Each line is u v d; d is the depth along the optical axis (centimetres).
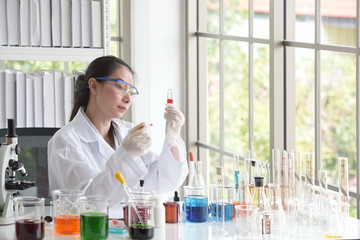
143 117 537
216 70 527
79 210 277
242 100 536
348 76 467
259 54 507
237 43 527
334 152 471
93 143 333
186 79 546
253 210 273
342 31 479
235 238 273
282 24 429
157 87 541
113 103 327
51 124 444
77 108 342
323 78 462
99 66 329
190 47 542
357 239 272
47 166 341
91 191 305
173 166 338
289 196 296
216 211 300
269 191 293
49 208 321
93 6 448
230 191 303
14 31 439
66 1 446
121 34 544
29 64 659
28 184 297
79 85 338
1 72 434
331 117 463
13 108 438
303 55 429
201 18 543
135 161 303
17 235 262
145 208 270
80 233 267
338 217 276
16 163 294
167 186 345
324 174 288
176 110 336
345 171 285
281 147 434
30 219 262
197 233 280
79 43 449
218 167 299
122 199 307
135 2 532
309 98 462
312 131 485
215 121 540
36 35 442
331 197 279
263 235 273
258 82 512
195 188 302
